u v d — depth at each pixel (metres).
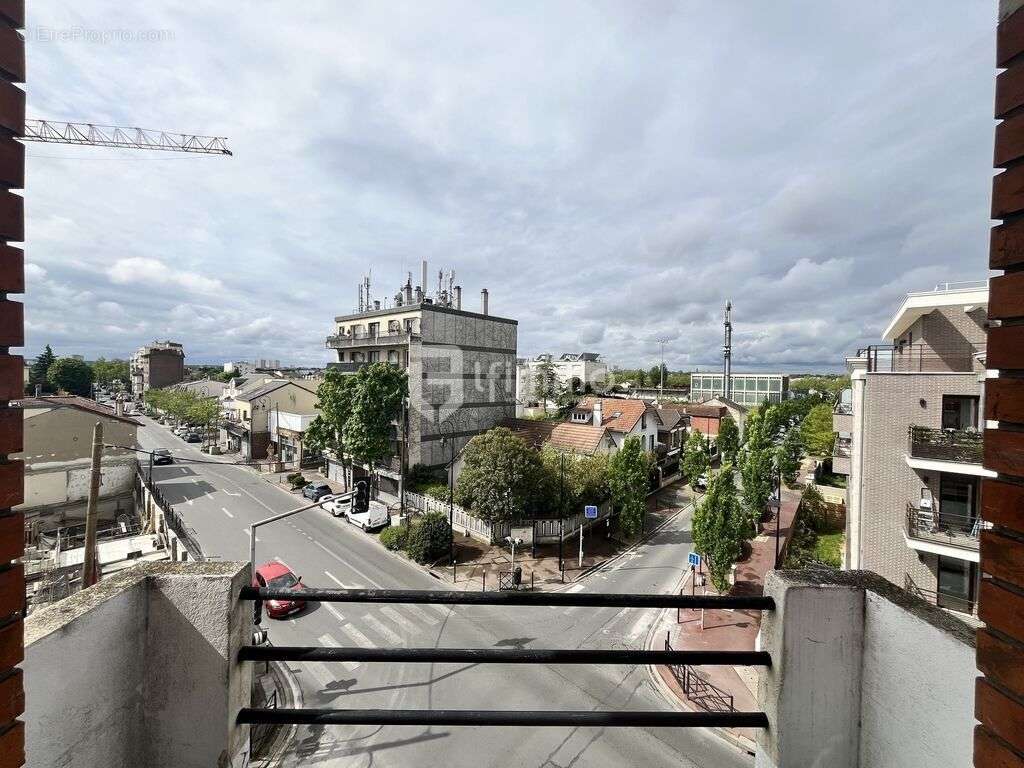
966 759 1.42
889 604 1.67
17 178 1.44
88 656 1.49
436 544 17.47
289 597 1.76
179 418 53.09
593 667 11.17
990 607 1.32
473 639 12.32
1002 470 1.33
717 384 59.03
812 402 47.88
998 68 1.43
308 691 10.20
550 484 19.16
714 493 14.46
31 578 14.48
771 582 1.80
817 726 1.72
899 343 13.42
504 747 8.61
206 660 1.67
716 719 1.77
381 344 27.08
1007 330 1.34
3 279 1.37
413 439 25.36
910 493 10.43
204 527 20.88
